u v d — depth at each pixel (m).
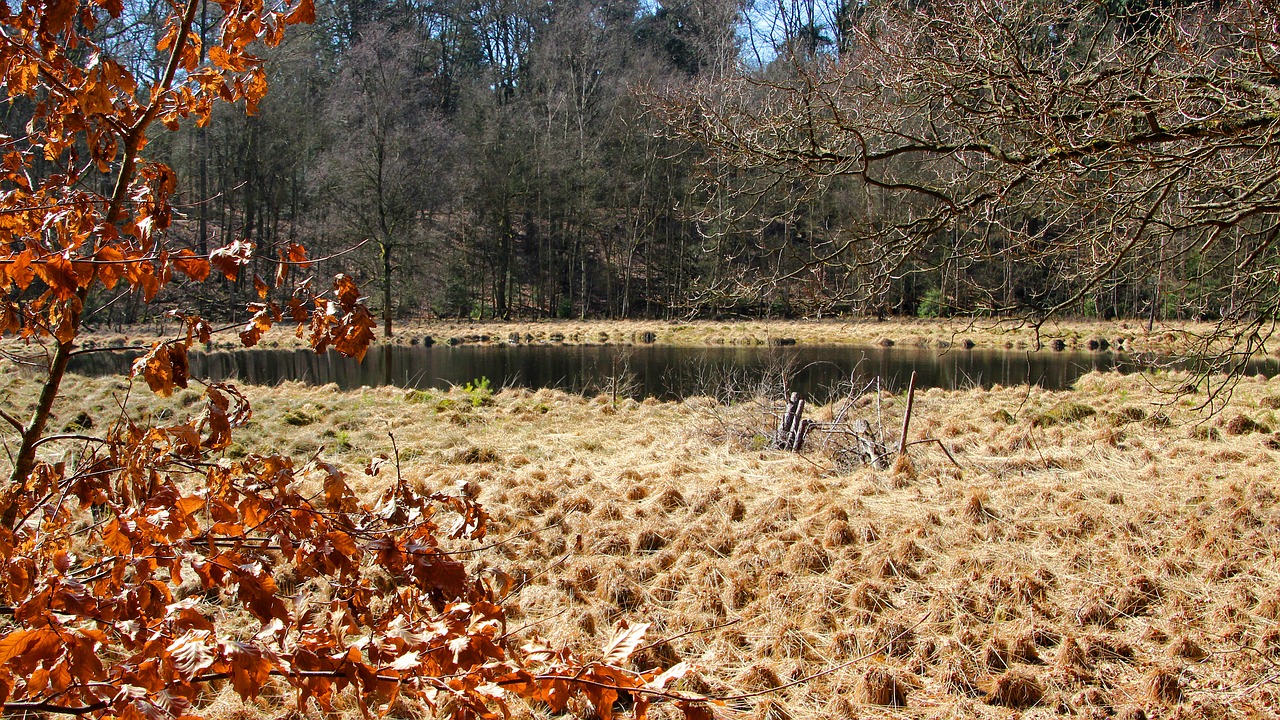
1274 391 13.27
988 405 13.44
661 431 11.58
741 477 9.02
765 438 10.70
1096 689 4.58
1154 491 7.85
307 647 1.88
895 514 7.44
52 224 2.07
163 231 2.19
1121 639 5.16
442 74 52.09
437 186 37.53
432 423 11.52
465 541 6.20
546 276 45.06
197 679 1.82
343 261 34.25
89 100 1.97
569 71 44.97
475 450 9.68
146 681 1.69
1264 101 4.39
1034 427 11.21
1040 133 4.52
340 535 2.06
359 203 31.28
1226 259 5.42
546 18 50.97
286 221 38.94
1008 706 4.55
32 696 1.64
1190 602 5.56
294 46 29.89
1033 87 4.55
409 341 31.98
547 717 4.36
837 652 5.12
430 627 2.07
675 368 23.44
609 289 42.69
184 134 27.05
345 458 9.47
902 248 5.16
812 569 6.28
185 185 30.38
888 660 5.04
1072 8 5.39
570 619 5.38
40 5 1.95
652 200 40.06
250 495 2.07
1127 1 5.76
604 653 2.09
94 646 1.65
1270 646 4.90
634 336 33.19
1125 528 6.81
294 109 35.22
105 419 10.09
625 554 6.72
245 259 2.01
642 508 7.75
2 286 1.96
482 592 2.20
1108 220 5.00
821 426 10.39
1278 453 9.06
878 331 31.58
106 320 19.84
